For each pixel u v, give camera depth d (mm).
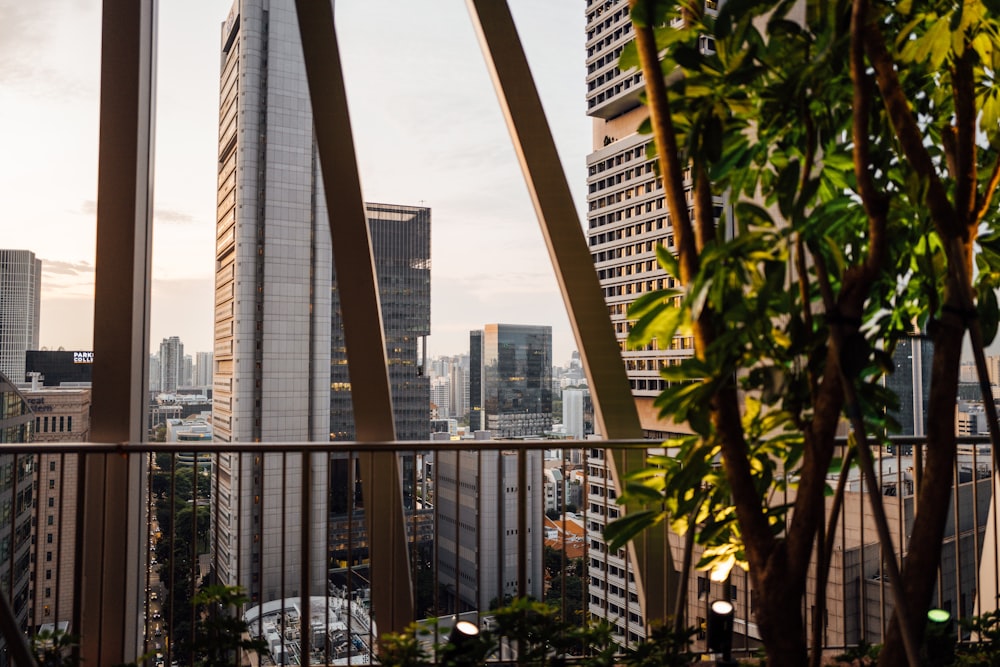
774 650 1537
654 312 1721
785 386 1644
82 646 2432
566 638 1906
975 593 2883
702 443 1792
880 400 1808
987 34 1782
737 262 1540
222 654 2004
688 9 1716
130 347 2518
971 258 1702
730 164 1704
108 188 2525
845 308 1525
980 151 2031
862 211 1769
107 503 2482
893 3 1736
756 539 1589
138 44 2564
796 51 1627
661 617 2791
